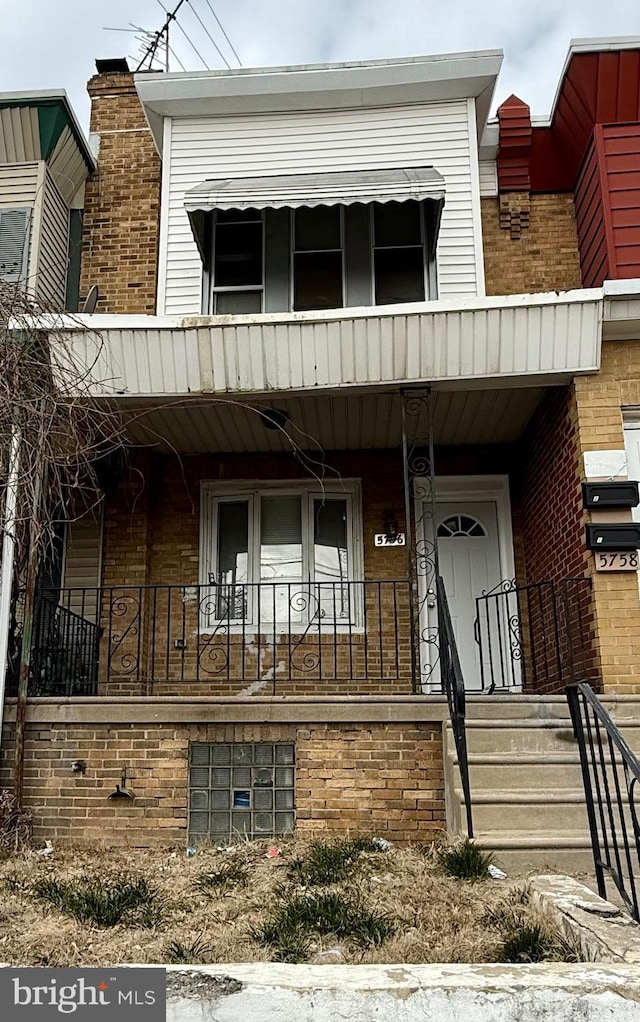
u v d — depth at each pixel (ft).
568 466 25.68
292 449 32.19
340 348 24.84
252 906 15.05
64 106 29.66
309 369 25.22
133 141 33.55
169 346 24.89
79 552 31.14
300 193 26.53
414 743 21.42
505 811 18.57
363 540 31.89
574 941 12.16
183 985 9.50
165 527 32.14
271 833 21.30
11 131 30.09
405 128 29.22
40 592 24.40
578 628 24.90
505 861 17.26
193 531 32.07
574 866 17.22
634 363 24.94
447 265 28.02
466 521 32.68
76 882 16.56
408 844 20.39
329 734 21.62
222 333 24.73
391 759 21.34
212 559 31.96
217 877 16.85
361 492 32.35
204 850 20.07
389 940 13.14
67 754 22.02
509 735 20.97
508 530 31.89
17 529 22.38
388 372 25.14
